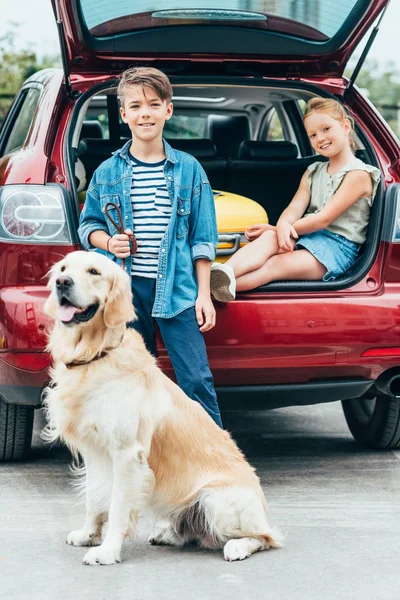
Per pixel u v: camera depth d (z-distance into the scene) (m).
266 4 4.85
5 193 4.50
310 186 5.07
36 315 4.37
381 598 3.20
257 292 4.54
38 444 5.39
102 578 3.39
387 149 5.03
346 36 5.06
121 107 4.25
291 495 4.44
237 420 6.18
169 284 4.20
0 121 13.12
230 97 6.35
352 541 3.79
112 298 3.59
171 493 3.70
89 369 3.58
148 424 3.60
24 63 13.52
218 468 3.72
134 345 3.68
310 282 4.61
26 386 4.46
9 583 3.32
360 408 5.43
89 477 3.74
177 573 3.45
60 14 4.62
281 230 4.71
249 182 5.95
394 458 5.16
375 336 4.58
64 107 4.93
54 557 3.61
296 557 3.61
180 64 5.23
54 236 4.44
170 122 7.09
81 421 3.60
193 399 4.26
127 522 3.59
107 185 4.25
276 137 7.25
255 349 4.47
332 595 3.22
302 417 6.28
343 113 4.91
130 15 4.79
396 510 4.21
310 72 5.38
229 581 3.36
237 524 3.63
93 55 4.98
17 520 4.04
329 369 4.59
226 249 4.77
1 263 4.48
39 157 4.59
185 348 4.23
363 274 4.67
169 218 4.22
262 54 5.17
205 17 4.88
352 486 4.60
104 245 4.19
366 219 4.88
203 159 5.87
